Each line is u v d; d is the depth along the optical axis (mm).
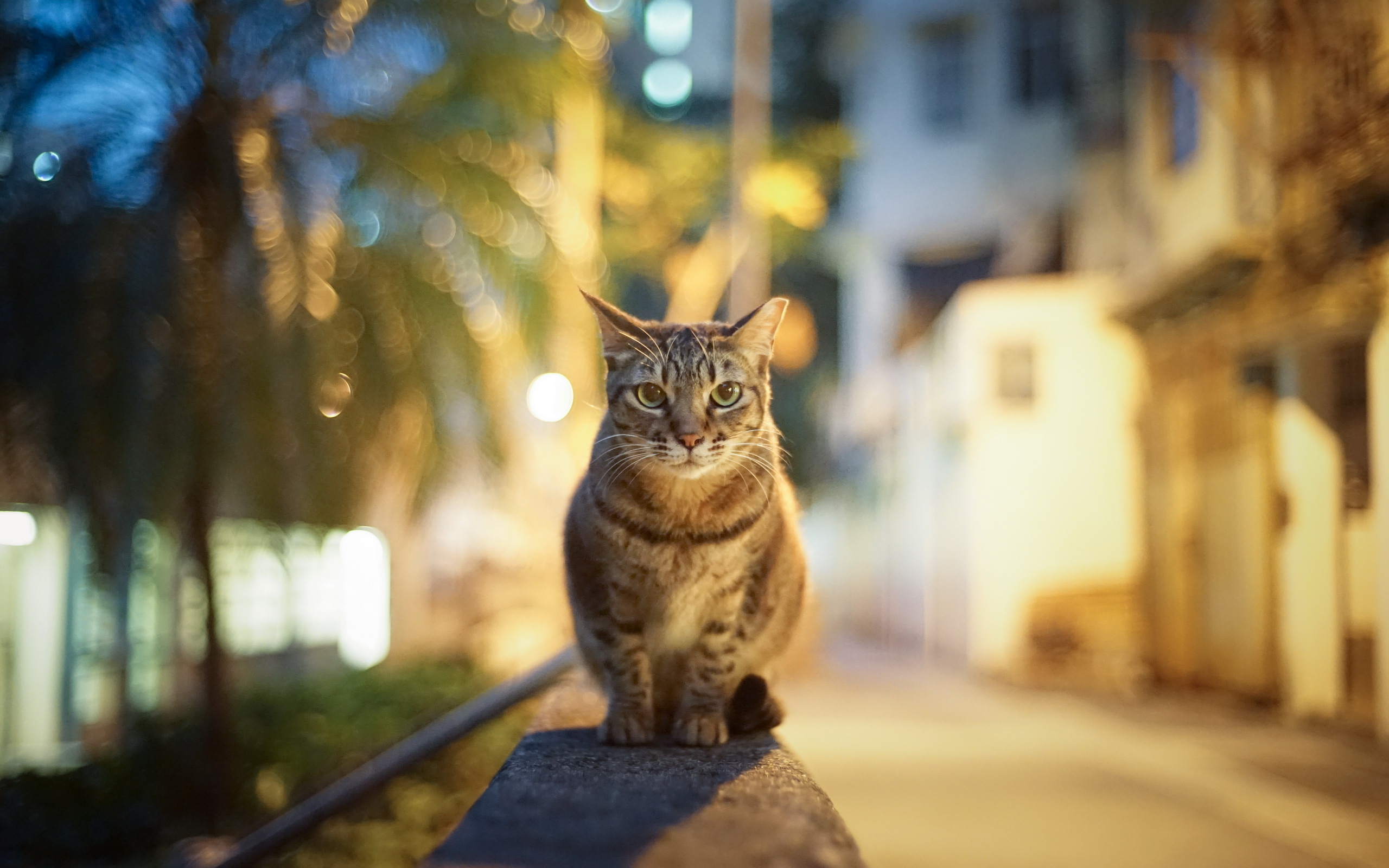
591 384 9336
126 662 8055
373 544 12391
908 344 19078
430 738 3998
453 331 7438
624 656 2873
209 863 4691
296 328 6520
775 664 3521
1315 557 9477
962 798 7340
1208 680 11617
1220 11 9820
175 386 6184
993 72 17312
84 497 6051
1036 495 13664
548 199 8016
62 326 5914
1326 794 7191
